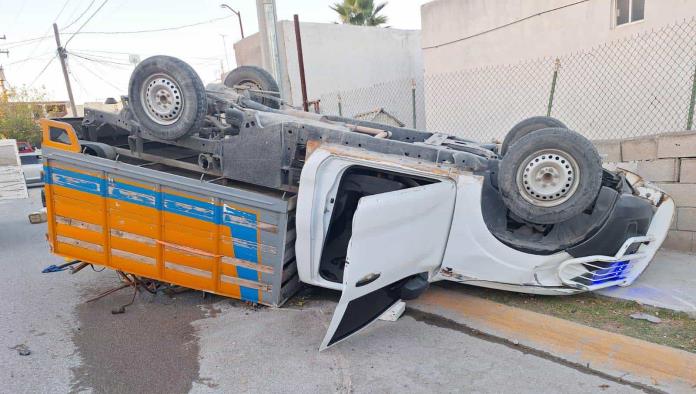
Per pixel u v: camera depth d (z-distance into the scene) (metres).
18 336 4.36
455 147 5.07
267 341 4.07
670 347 3.60
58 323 4.62
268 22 9.67
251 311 4.70
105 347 4.08
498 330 4.09
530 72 10.44
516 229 4.77
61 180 4.86
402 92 15.38
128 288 5.52
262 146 4.60
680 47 7.91
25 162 18.98
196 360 3.81
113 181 4.69
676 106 8.08
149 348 4.04
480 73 11.50
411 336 4.13
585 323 4.09
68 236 4.98
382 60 17.44
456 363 3.66
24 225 10.33
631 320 4.10
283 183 4.61
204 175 5.16
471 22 11.55
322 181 4.28
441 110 12.56
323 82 16.11
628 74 8.69
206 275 4.69
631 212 4.38
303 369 3.62
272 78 7.02
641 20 8.43
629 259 4.45
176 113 4.63
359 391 3.33
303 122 4.88
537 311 4.39
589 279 4.46
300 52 9.75
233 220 4.50
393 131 5.67
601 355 3.61
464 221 4.25
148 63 4.59
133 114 4.97
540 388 3.29
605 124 9.18
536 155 4.12
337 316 3.62
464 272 4.42
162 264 4.75
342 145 4.39
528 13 10.27
